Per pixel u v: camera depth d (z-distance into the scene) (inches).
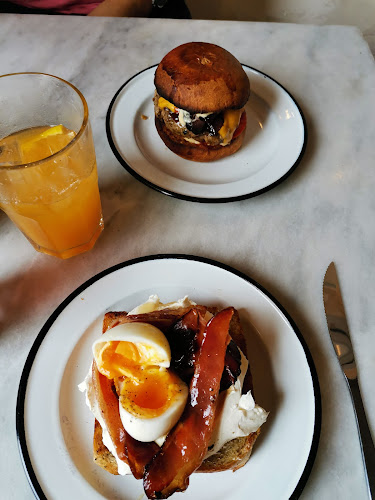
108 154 18.1
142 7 27.2
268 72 21.3
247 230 16.1
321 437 12.0
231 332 12.5
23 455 10.9
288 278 15.0
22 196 12.7
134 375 10.3
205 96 16.2
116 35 22.6
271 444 11.2
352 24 39.2
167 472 9.8
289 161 17.3
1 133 15.3
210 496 10.7
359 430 11.8
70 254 15.1
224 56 17.0
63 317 12.9
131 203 16.7
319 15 39.0
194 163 17.8
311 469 10.8
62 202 13.1
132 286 13.6
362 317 14.2
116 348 10.5
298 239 15.9
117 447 10.2
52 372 12.2
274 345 12.6
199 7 38.8
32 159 13.6
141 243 15.7
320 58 22.0
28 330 13.7
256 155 18.1
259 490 10.6
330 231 16.1
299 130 18.2
